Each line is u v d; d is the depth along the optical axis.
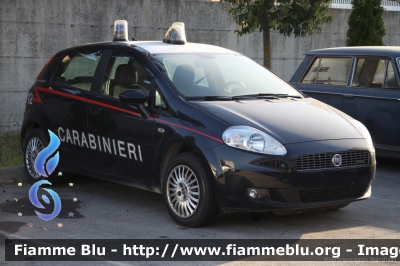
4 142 10.57
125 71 7.42
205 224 6.49
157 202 7.68
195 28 13.88
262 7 11.58
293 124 6.46
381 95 9.62
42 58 12.08
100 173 7.54
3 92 11.71
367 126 9.83
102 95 7.53
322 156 6.24
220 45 14.24
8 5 11.62
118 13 12.88
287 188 6.11
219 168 6.17
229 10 12.26
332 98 10.28
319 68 10.68
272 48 15.03
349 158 6.41
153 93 6.95
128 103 6.89
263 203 6.10
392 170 10.02
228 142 6.18
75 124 7.81
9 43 11.70
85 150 7.72
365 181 6.54
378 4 14.02
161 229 6.46
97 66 7.80
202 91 6.98
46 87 8.38
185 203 6.54
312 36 15.63
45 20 12.04
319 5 11.91
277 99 7.19
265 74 7.83
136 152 7.02
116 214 7.08
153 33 13.35
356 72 10.12
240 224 6.70
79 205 7.48
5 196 7.89
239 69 7.68
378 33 14.10
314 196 6.27
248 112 6.57
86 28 12.54
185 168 6.52
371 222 6.84
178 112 6.64
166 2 13.45
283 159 6.09
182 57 7.43
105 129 7.38
